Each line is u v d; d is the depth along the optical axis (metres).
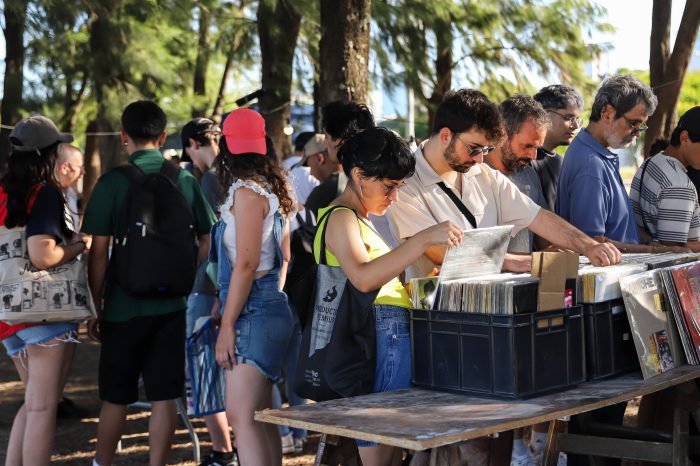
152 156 3.98
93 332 4.05
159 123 3.99
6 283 3.67
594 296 2.77
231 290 3.40
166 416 3.97
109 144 13.02
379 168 2.70
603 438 3.06
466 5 11.54
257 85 18.20
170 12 11.65
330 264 2.76
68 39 11.11
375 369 2.72
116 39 11.27
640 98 3.72
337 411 2.44
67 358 3.89
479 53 11.67
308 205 4.22
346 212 2.73
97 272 3.91
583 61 11.68
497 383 2.52
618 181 3.89
